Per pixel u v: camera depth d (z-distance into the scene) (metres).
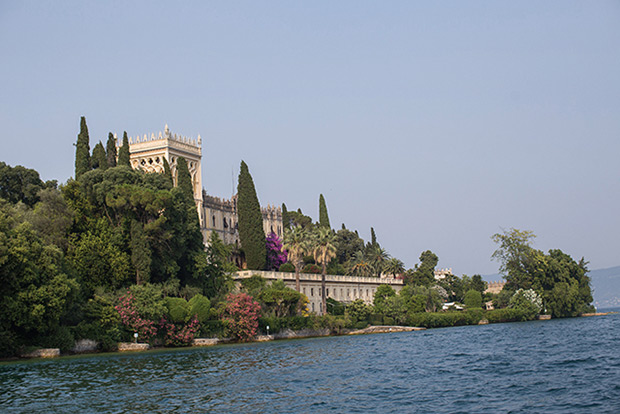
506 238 175.50
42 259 76.38
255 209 143.25
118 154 134.25
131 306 89.25
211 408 40.88
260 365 64.19
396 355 73.44
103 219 98.62
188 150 153.38
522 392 44.34
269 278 133.88
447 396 43.66
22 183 113.50
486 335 107.56
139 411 40.28
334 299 151.75
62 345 78.50
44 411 40.66
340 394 45.31
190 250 111.12
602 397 41.41
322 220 187.62
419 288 161.75
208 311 99.44
